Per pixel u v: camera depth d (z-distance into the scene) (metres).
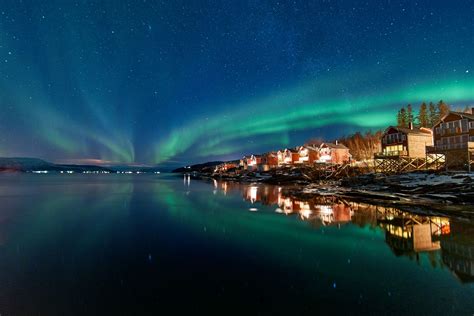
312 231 19.50
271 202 35.81
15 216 26.72
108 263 13.60
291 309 9.23
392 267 12.65
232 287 10.88
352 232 18.95
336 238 17.58
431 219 21.83
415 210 25.45
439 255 14.09
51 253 15.17
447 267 12.59
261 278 11.70
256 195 45.22
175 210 30.14
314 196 40.28
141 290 10.66
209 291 10.56
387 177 46.28
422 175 41.81
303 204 32.50
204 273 12.29
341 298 9.91
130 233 19.66
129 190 59.75
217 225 22.08
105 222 23.62
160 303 9.68
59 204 35.75
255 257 14.33
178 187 69.31
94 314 9.02
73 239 18.09
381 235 18.03
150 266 13.16
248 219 24.39
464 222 20.70
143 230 20.55
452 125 46.56
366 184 45.72
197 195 47.25
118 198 43.03
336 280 11.41
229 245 16.52
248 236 18.52
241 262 13.61
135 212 28.84
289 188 57.56
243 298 10.00
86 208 32.09
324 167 71.31
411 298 9.84
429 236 17.34
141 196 46.16
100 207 32.91
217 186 72.19
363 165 69.56
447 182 34.66
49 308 9.38
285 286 10.91
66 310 9.25
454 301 9.61
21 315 8.97
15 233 19.81
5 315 8.96
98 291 10.62
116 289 10.77
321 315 8.88
